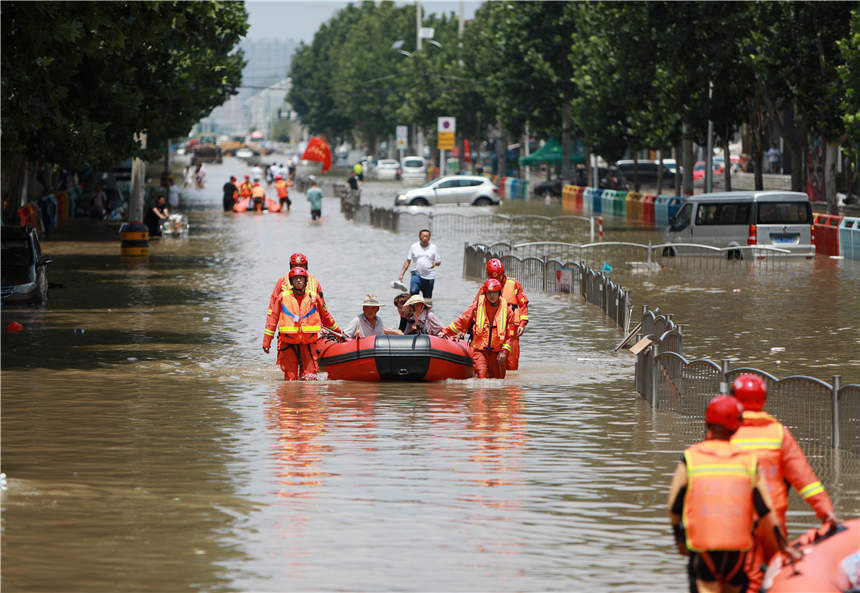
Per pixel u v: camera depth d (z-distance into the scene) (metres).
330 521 19.12
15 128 50.28
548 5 155.25
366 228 105.44
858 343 40.47
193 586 15.74
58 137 59.81
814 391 26.36
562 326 46.34
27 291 51.84
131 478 22.16
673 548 17.70
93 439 25.88
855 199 112.69
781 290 57.28
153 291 57.75
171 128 94.06
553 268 59.25
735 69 99.50
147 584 15.82
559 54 156.88
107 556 17.09
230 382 34.16
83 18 44.31
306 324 34.47
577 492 21.20
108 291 57.69
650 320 40.12
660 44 100.50
